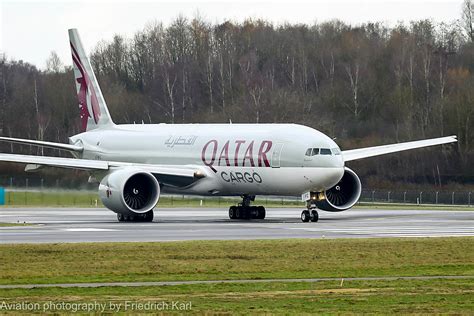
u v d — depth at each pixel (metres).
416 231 132.12
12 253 99.00
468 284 81.81
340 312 67.38
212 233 128.25
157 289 77.94
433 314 66.75
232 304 70.69
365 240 113.69
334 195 163.75
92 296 74.06
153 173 160.88
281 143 155.38
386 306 70.19
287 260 95.94
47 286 79.31
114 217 172.88
